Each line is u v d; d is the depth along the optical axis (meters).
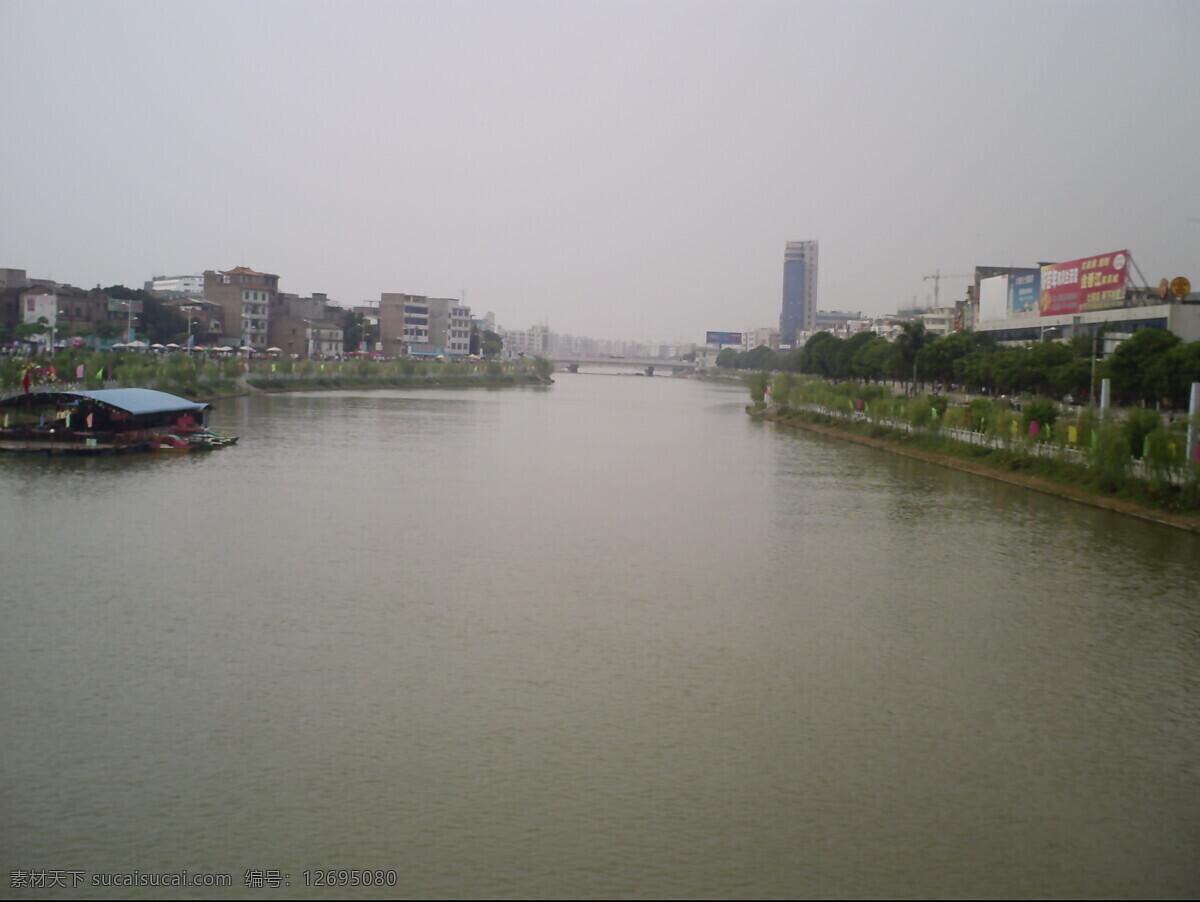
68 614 39.44
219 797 26.03
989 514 65.88
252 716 30.64
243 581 44.66
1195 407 63.97
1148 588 47.22
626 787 27.06
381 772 27.47
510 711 31.55
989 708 32.78
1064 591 46.50
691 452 101.94
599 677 34.53
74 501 60.94
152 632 37.62
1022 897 22.83
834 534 58.78
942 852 24.50
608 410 165.88
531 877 23.11
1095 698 33.84
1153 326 104.50
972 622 41.66
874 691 34.00
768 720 31.42
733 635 39.34
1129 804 26.91
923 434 101.62
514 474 80.94
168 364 128.75
